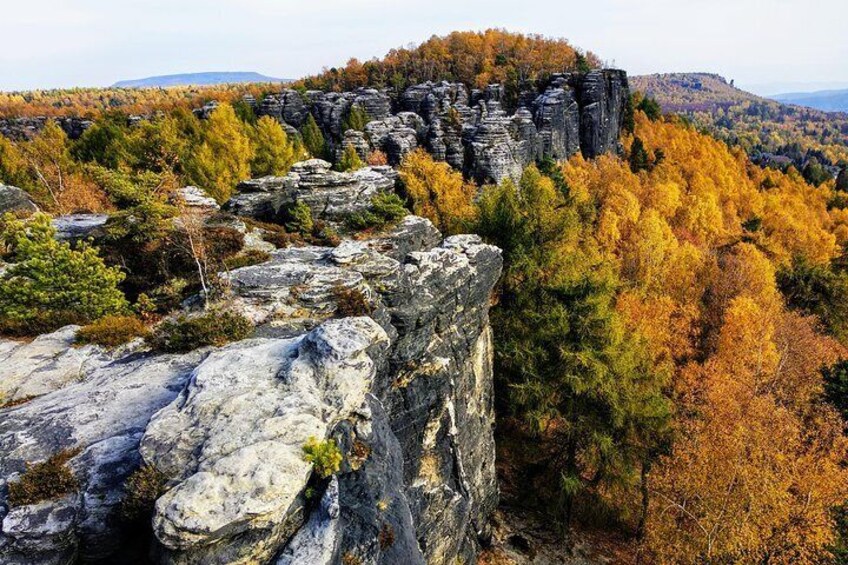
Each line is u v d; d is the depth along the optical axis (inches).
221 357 599.8
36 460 498.9
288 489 415.5
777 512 979.3
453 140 3570.4
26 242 890.7
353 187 1782.7
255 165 2859.3
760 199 4005.9
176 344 754.2
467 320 1087.0
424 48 5792.3
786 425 1171.9
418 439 873.5
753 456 1034.1
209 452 442.3
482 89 4800.7
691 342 1833.2
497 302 1571.1
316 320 836.0
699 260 2401.6
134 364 721.0
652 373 1252.5
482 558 1088.2
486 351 1188.5
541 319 1253.7
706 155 4977.9
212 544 399.2
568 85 4581.7
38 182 2369.6
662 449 1178.0
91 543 442.0
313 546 424.2
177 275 1122.7
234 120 3174.2
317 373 548.7
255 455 430.6
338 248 1037.8
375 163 3410.4
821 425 1256.8
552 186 2556.6
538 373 1208.8
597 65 5876.0
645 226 2266.2
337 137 4475.9
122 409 585.9
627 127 5689.0
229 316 802.8
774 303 2042.3
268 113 4630.9
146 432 473.4
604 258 2005.4
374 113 4407.0
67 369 712.4
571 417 1184.2
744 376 1438.2
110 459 490.3
